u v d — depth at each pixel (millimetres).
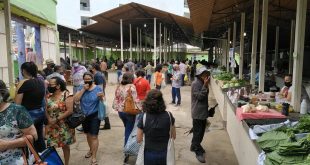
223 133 6523
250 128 3537
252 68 8273
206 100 4809
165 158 2977
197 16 10562
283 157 2490
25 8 8188
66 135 4004
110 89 14539
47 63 7379
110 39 27109
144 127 3021
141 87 5422
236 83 8117
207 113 4832
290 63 11680
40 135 3967
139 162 3029
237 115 4480
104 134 6418
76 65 6996
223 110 7332
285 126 3322
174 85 10031
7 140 2488
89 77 4426
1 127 2479
